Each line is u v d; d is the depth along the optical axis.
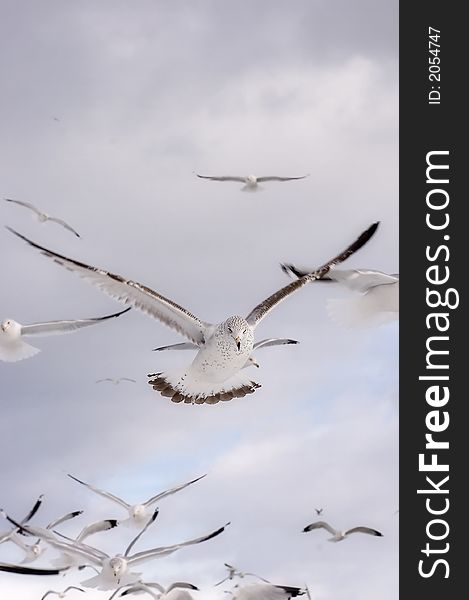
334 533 17.27
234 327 10.10
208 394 10.61
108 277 9.90
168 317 10.25
